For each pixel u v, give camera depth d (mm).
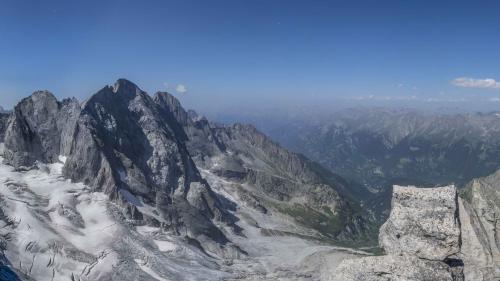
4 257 143750
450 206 54031
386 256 53781
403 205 56156
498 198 105750
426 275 51938
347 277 53375
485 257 84250
